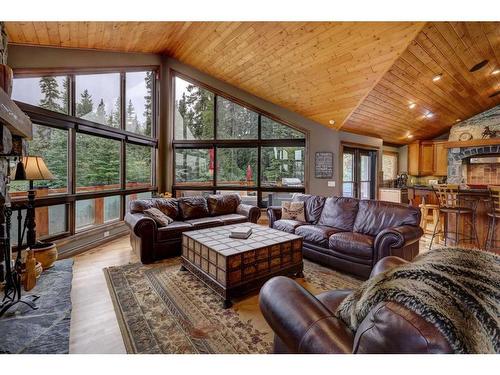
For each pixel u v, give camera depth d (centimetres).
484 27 313
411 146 789
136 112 518
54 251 271
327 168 567
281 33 363
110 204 454
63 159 361
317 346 94
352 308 98
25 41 309
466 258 90
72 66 368
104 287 264
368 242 284
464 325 66
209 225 402
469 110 617
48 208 341
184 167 609
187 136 607
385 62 351
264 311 121
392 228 275
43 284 232
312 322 102
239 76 521
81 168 390
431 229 529
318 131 570
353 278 294
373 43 330
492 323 67
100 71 420
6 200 227
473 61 397
